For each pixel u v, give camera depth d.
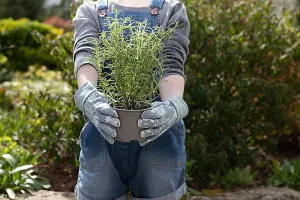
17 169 3.99
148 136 2.00
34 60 11.12
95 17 2.37
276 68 4.87
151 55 2.03
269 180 4.48
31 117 4.87
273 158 5.32
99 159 2.24
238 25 4.73
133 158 2.24
